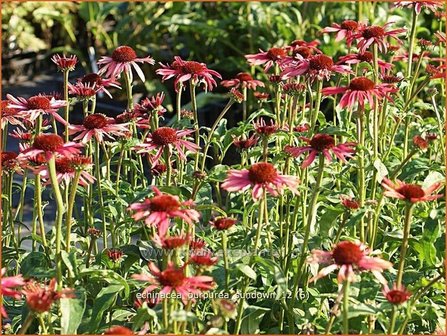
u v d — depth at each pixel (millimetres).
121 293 1797
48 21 4332
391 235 1789
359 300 1681
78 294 1630
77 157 1655
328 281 1764
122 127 1818
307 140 1686
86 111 1917
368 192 1986
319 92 1829
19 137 1916
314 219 1814
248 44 3707
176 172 1947
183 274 1532
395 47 2162
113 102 3686
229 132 1973
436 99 2707
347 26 2051
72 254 1646
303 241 1743
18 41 4332
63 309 1591
